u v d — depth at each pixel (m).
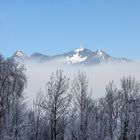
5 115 80.81
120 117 95.50
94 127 86.25
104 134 92.00
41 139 88.62
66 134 82.56
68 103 71.31
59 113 70.62
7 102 82.06
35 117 86.62
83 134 81.31
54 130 70.50
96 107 92.38
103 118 94.38
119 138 95.06
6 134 78.44
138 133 94.38
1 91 82.69
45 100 72.00
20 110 82.62
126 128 94.44
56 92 70.88
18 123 81.19
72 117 79.88
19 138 80.81
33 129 86.50
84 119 81.75
